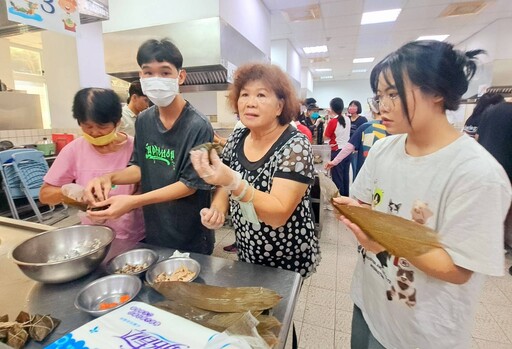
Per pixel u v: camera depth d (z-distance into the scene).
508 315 1.79
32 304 0.73
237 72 0.98
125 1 3.07
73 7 1.37
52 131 4.18
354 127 4.77
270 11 4.64
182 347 0.53
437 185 0.66
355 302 0.96
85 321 0.67
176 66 1.17
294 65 7.35
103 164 1.31
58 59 3.94
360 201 0.93
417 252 0.61
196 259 0.94
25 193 3.06
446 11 4.86
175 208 1.21
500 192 0.57
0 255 1.03
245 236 1.05
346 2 4.35
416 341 0.74
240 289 0.72
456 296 0.69
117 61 2.97
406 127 0.67
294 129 0.97
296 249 1.02
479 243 0.58
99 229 1.02
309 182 0.88
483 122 2.56
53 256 0.96
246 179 0.98
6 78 5.43
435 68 0.59
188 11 2.86
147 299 0.73
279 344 0.58
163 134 1.17
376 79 0.70
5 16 1.14
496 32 5.35
